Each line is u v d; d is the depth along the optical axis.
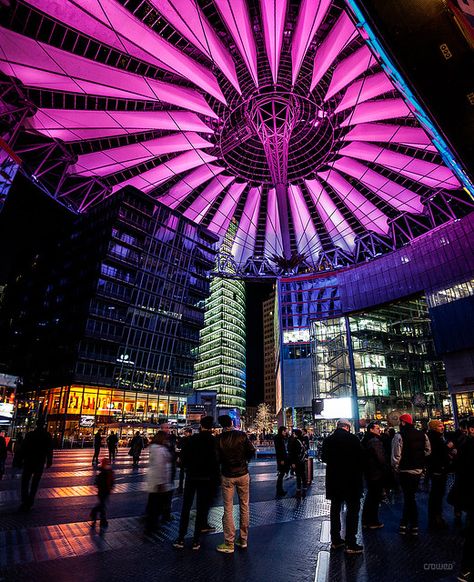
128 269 60.44
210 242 76.19
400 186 56.28
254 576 4.33
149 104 46.94
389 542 5.73
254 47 43.16
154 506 6.37
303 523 7.09
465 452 4.50
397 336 51.50
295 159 58.38
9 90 39.00
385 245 66.00
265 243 72.62
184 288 68.00
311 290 68.00
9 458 26.30
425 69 4.17
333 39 38.84
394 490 11.12
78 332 54.66
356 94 43.06
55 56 36.12
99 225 61.31
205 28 38.00
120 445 50.00
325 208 64.12
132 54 38.88
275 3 35.81
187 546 5.53
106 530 6.40
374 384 50.88
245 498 5.61
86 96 41.97
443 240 45.31
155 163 55.69
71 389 52.28
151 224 63.53
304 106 51.22
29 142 46.25
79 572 4.39
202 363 131.62
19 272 77.75
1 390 43.03
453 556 5.05
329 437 5.82
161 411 60.84
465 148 4.43
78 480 13.59
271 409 154.75
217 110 51.56
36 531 6.19
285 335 66.69
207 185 63.03
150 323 61.81
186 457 5.70
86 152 49.97
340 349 55.00
